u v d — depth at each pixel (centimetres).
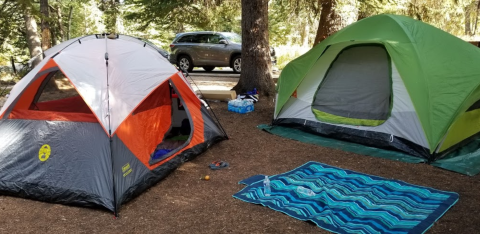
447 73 536
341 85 645
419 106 533
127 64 477
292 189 432
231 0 1356
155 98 532
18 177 420
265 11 944
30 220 368
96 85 432
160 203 407
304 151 581
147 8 1420
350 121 615
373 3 1144
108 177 395
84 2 2139
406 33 574
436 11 1305
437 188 441
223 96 942
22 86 459
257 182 456
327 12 1143
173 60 1597
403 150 557
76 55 454
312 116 665
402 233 335
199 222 364
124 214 382
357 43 632
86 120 430
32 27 1227
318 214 373
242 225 358
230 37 1523
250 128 714
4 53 1673
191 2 1336
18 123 449
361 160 538
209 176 482
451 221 359
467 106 529
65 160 416
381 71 604
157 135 523
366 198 405
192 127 558
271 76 979
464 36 2188
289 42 2772
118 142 419
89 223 363
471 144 593
